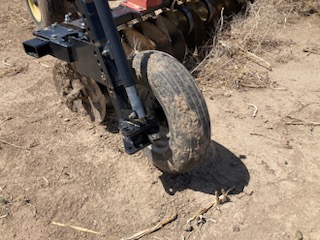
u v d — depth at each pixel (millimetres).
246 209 1364
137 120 1262
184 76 1250
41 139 1690
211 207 1374
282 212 1354
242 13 2359
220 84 1957
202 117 1233
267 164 1523
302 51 2201
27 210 1405
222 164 1520
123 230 1325
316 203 1380
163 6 1901
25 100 1916
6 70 2139
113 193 1444
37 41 1492
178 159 1297
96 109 1684
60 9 2068
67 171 1541
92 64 1343
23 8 2807
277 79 1990
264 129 1690
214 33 2184
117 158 1582
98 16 1253
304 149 1592
